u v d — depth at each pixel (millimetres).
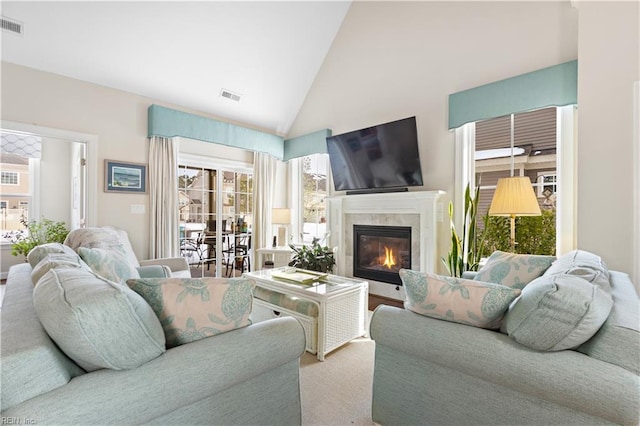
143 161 3916
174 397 991
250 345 1208
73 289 955
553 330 1039
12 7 2787
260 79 4512
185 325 1146
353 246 4297
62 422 800
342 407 1721
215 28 3670
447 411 1291
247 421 1239
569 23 2746
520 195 2482
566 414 1020
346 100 4535
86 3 2961
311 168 5164
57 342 897
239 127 4727
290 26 4133
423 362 1364
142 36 3396
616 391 919
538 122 3018
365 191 4277
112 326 903
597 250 2328
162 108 3939
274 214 4754
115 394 887
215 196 4742
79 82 3453
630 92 2234
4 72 3029
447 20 3520
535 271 1959
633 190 2217
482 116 3156
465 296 1284
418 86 3760
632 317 1062
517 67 3023
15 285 1447
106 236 2670
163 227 3988
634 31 2227
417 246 3652
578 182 2402
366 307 2672
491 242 3271
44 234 4871
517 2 3035
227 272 4879
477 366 1168
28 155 5211
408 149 3602
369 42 4254
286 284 2611
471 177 3383
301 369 2143
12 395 782
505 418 1144
